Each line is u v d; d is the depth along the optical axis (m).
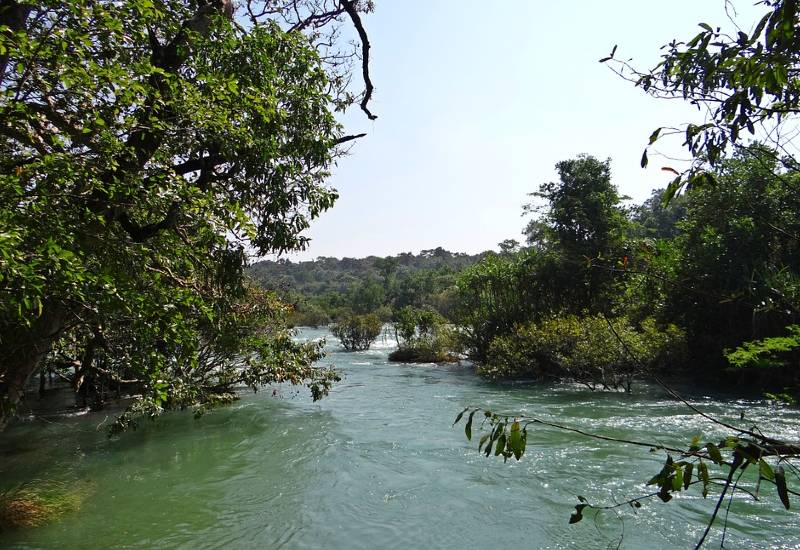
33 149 4.28
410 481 8.34
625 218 23.62
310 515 7.06
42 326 5.05
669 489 1.79
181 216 5.30
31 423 12.30
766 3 1.98
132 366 5.64
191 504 7.47
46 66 3.85
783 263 12.35
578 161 24.81
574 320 18.56
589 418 12.21
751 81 2.03
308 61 7.38
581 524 6.61
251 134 6.36
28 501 7.26
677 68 2.31
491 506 7.26
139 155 5.39
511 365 19.38
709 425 11.15
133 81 3.96
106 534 6.48
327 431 11.71
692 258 14.61
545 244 25.55
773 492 7.34
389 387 18.11
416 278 67.38
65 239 3.68
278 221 7.13
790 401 3.55
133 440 10.95
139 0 4.06
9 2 4.13
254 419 12.98
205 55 6.27
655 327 17.47
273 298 13.56
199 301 5.34
